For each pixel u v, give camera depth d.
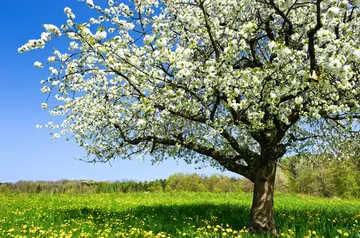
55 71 7.68
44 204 16.09
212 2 8.01
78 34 6.34
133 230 8.69
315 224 9.20
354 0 7.13
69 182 31.09
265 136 8.51
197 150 9.64
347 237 6.93
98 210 13.69
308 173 27.17
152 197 21.38
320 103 7.48
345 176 27.47
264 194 8.96
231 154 10.80
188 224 9.12
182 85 7.23
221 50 8.41
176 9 8.08
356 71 7.57
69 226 9.34
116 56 7.20
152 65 7.65
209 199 19.50
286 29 8.18
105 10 8.15
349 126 8.66
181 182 37.12
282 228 8.78
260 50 8.78
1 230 8.62
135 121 9.60
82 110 10.32
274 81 7.13
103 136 10.89
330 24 7.46
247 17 8.58
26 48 6.05
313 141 10.60
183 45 8.55
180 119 8.98
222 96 7.57
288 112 8.17
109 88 9.68
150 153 10.42
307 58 7.41
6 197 20.84
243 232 7.97
